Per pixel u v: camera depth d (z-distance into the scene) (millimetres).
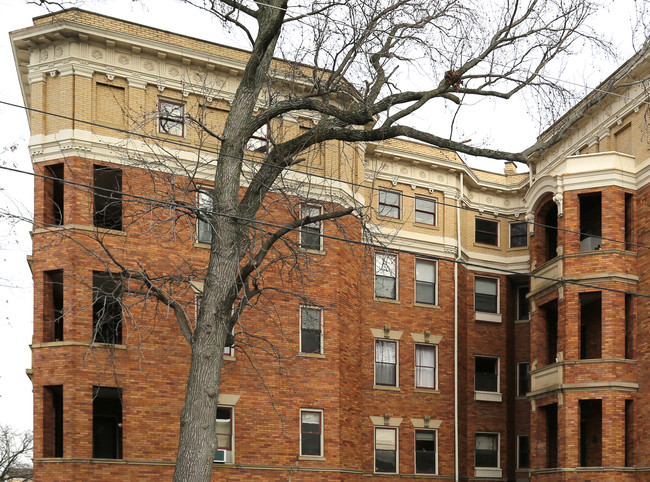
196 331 16734
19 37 27141
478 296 38375
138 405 25891
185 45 28375
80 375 25266
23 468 58406
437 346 35406
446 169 36938
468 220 38719
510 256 39219
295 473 27797
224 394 27375
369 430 32969
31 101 27594
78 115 26797
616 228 30234
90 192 26156
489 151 17672
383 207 35375
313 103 17984
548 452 32000
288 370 28516
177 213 20938
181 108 28484
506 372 37750
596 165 30953
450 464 34562
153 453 25844
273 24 16984
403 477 33250
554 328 34531
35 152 26844
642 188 30281
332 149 30812
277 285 28922
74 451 24781
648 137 29859
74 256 25875
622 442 28625
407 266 35438
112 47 27547
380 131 17672
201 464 15859
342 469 28703
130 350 26109
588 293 30562
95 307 26844
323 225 30234
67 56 27062
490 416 36906
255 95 18172
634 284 30031
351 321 31047
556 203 32438
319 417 28859
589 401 30969
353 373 30750
